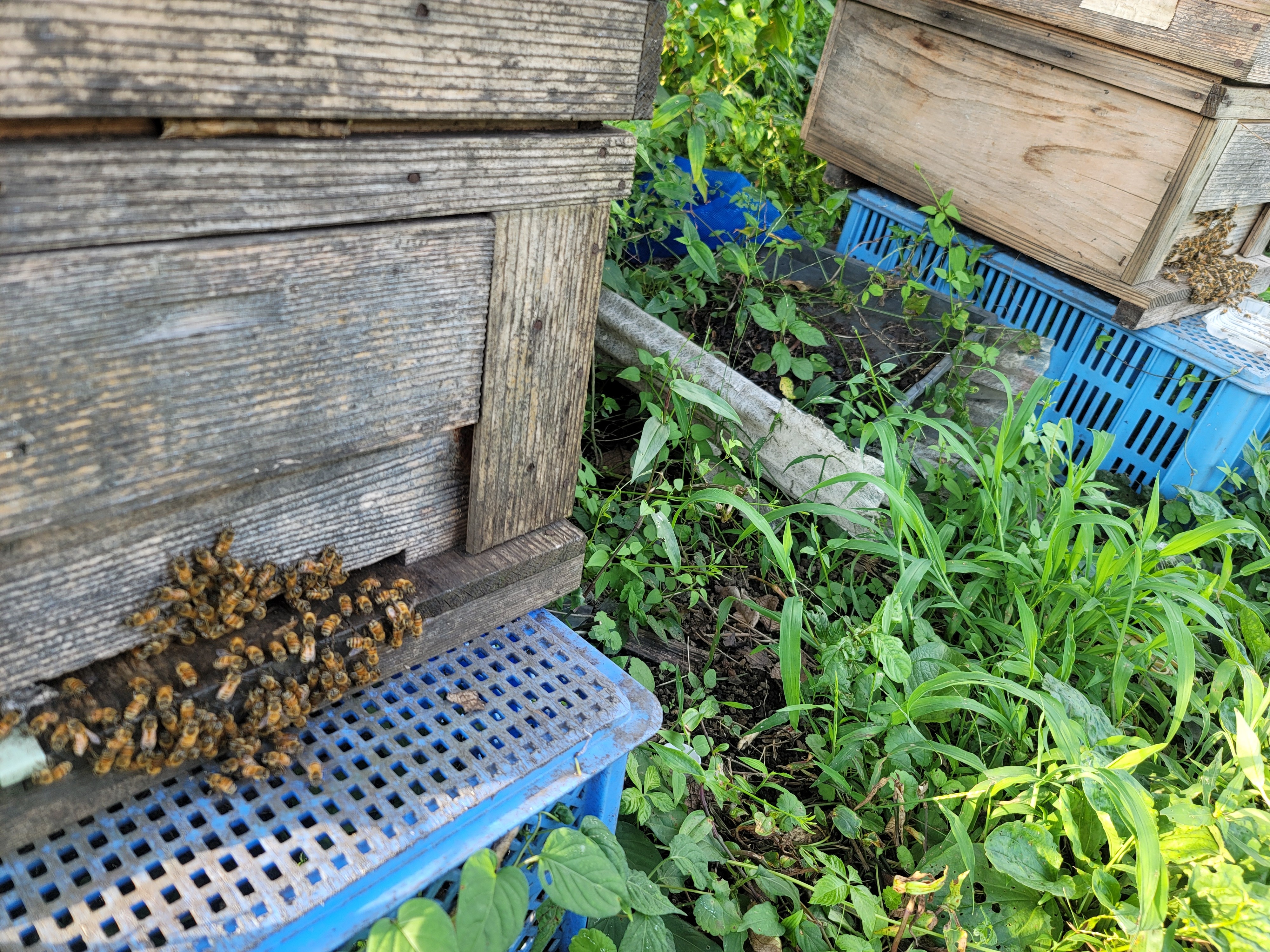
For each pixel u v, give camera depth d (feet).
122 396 1.22
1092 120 3.38
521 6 1.35
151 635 1.44
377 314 1.44
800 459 2.90
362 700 1.72
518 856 1.75
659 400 3.22
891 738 2.28
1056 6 3.33
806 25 5.95
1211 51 2.97
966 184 3.87
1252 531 2.60
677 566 2.64
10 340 1.10
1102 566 2.57
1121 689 2.49
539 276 1.63
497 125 1.46
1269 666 2.90
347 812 1.50
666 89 4.21
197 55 1.09
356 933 1.40
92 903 1.31
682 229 3.75
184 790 1.48
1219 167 3.23
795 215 4.37
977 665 2.48
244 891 1.39
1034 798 2.04
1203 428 3.51
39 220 1.06
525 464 1.85
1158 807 2.27
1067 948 2.00
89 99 1.03
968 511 3.15
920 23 3.81
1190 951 1.94
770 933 1.98
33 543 1.24
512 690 1.81
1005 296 4.04
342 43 1.20
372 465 1.61
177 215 1.17
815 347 3.51
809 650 2.80
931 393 3.45
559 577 2.02
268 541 1.53
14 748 1.29
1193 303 3.67
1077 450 3.94
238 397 1.34
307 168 1.25
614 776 1.90
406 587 1.69
